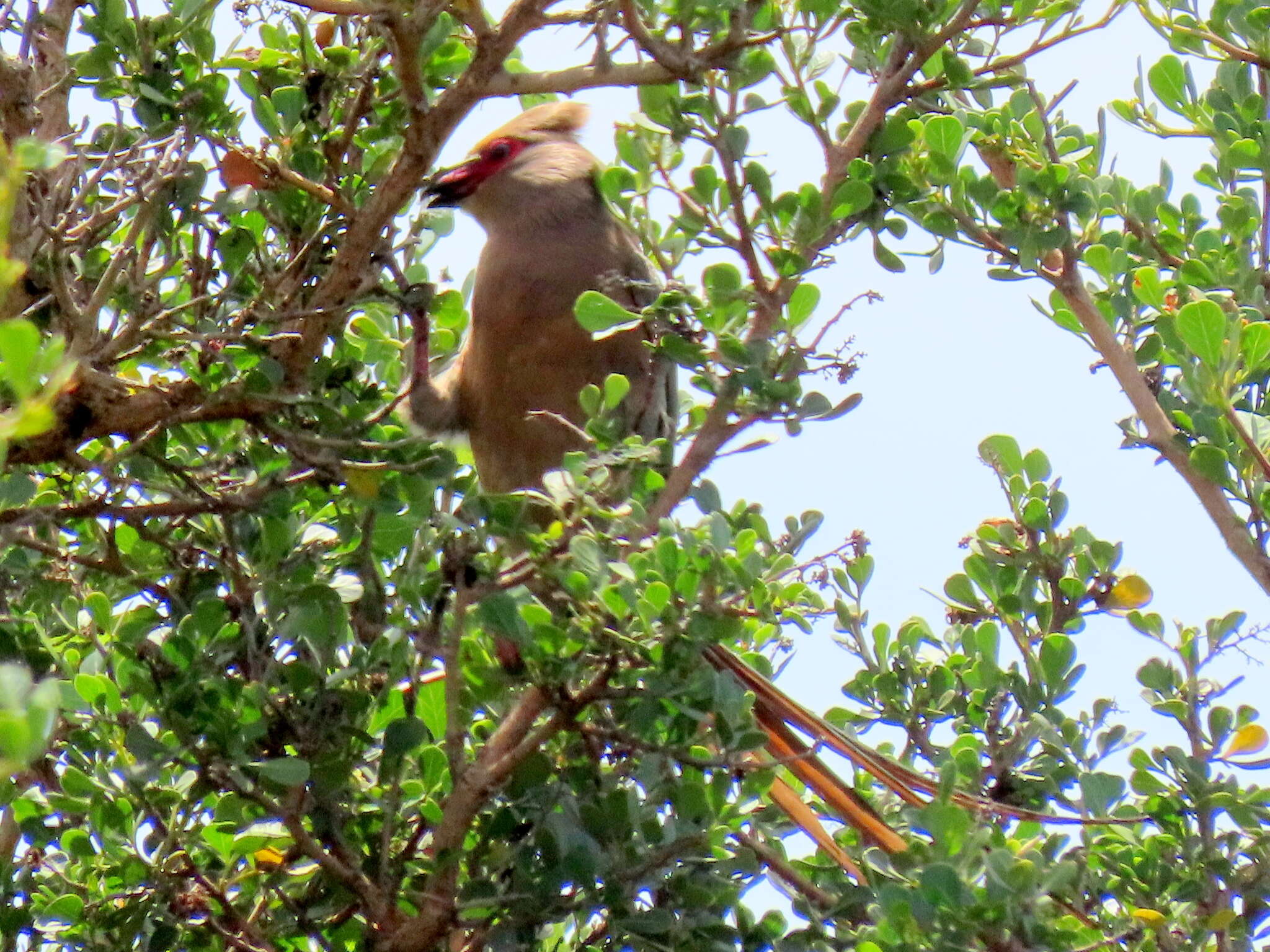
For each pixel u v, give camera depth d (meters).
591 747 7.52
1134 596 8.99
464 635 7.64
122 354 7.05
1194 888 8.03
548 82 7.40
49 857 7.87
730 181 7.86
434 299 8.65
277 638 7.32
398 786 7.24
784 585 6.87
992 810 8.01
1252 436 8.50
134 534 7.87
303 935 7.64
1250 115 9.80
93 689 6.87
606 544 7.07
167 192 7.23
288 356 7.26
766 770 7.58
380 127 8.30
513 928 7.16
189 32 7.75
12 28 8.20
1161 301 8.27
